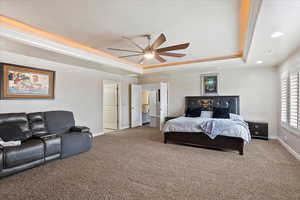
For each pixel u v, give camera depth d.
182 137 4.16
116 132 5.87
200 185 2.21
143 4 2.11
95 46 3.76
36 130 3.38
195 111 5.38
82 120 4.99
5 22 2.52
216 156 3.34
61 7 2.18
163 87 6.30
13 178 2.39
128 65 5.35
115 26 2.73
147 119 8.25
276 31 2.35
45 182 2.29
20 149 2.50
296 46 3.02
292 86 3.45
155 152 3.61
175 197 1.95
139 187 2.17
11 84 3.45
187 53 4.27
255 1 1.79
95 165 2.88
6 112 3.40
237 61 4.46
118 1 2.05
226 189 2.11
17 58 3.55
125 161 3.08
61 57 3.75
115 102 6.58
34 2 2.06
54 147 3.00
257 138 4.81
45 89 4.05
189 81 6.18
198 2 2.06
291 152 3.49
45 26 2.75
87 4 2.11
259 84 5.06
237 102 5.32
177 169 2.72
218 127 3.72
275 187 2.15
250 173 2.56
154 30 2.88
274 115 4.87
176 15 2.37
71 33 3.03
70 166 2.84
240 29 2.84
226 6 2.14
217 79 5.67
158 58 3.45
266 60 4.12
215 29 2.83
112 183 2.27
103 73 5.73
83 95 5.03
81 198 1.93
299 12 1.82
